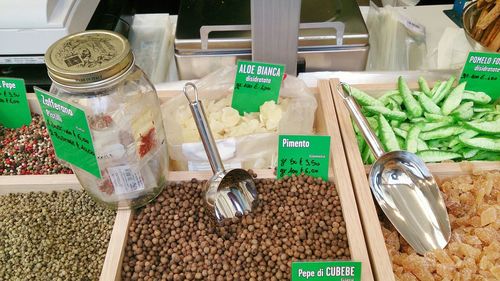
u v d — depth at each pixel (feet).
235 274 2.87
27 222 3.22
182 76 4.66
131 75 2.80
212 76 4.13
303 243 3.05
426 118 3.84
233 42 4.38
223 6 4.77
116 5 5.18
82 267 2.99
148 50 5.14
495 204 3.23
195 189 3.37
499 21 4.05
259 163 3.67
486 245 3.04
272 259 2.94
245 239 3.08
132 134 2.86
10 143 3.92
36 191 3.47
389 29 5.04
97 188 3.06
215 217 3.14
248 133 3.66
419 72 4.32
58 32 4.06
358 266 2.68
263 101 3.90
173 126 3.71
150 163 3.07
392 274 2.70
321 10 4.68
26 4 3.98
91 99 2.67
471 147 3.58
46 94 2.63
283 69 3.67
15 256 3.05
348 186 3.24
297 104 3.81
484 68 3.85
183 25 4.58
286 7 3.42
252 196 3.32
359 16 4.60
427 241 3.10
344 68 4.65
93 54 2.55
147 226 3.15
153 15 5.67
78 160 2.87
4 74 4.45
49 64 2.48
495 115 3.86
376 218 3.01
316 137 3.26
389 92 4.05
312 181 3.42
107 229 3.18
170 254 3.02
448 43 4.70
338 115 3.75
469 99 3.92
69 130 2.71
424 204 3.25
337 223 3.12
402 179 3.35
